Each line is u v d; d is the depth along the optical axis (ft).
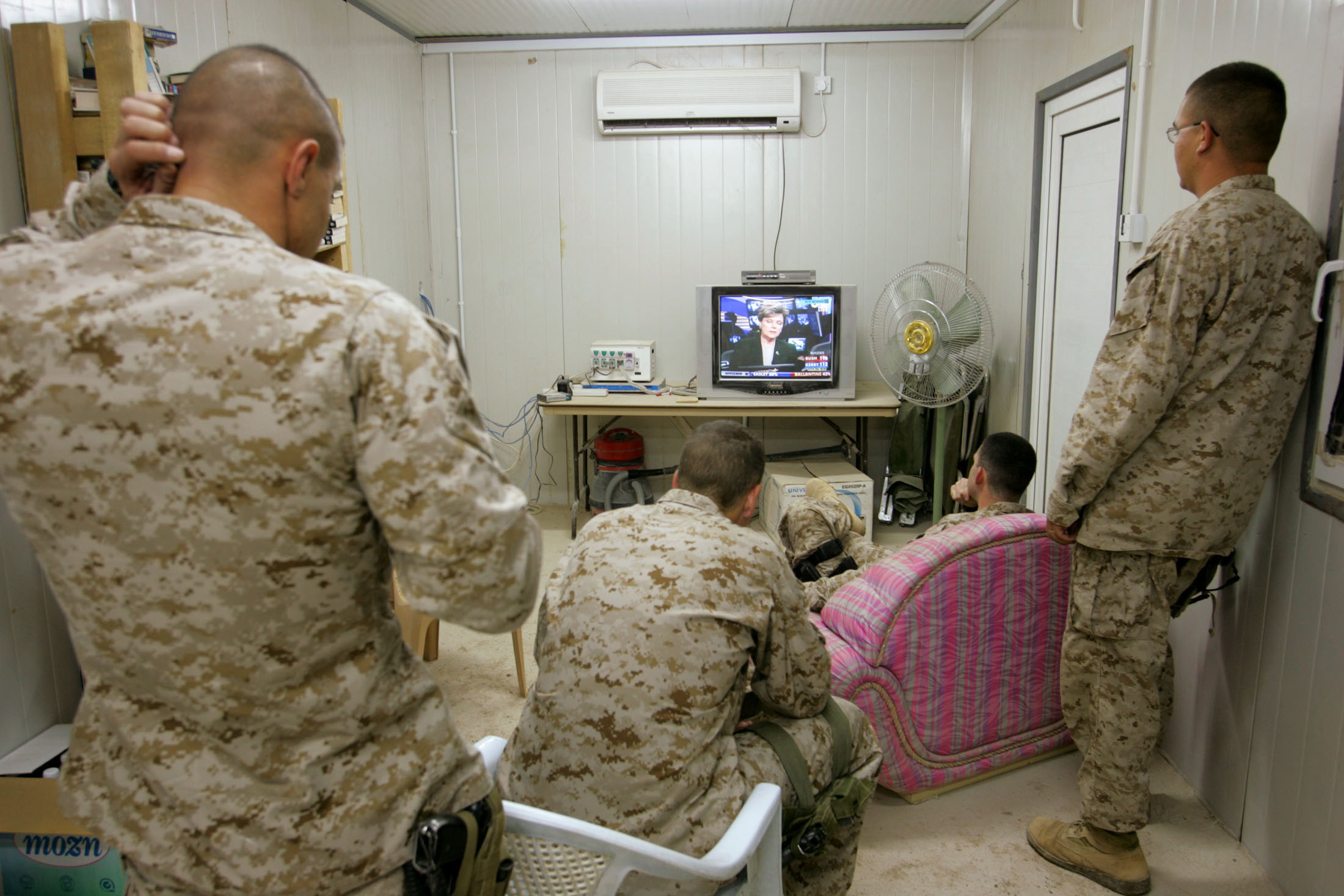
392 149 14.20
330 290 2.45
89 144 6.47
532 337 16.16
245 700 2.53
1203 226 5.34
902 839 6.78
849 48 14.92
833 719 5.20
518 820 3.49
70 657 6.93
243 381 2.35
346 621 2.63
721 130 15.12
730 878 3.69
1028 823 6.98
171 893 2.66
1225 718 6.80
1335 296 5.43
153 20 8.08
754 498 5.18
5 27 6.33
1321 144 5.71
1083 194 10.42
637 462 15.52
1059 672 7.45
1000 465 7.45
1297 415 5.87
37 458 2.41
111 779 2.69
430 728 2.89
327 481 2.44
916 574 6.61
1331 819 5.49
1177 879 6.27
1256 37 6.57
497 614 2.58
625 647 4.28
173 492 2.39
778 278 14.32
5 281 2.43
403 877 2.82
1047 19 11.44
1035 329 12.03
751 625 4.49
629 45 15.11
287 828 2.59
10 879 5.61
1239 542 6.59
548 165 15.58
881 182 15.28
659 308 15.89
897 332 13.12
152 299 2.37
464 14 13.80
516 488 2.71
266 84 2.63
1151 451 5.74
